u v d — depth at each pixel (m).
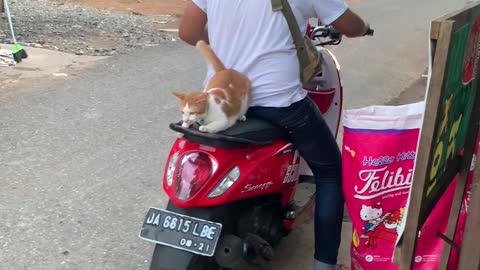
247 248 2.68
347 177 2.45
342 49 9.45
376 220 2.45
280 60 2.59
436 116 1.87
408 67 8.48
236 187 2.51
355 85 7.32
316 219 2.93
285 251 3.45
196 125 2.47
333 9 2.62
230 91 2.48
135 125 5.39
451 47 1.81
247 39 2.60
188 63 7.86
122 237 3.56
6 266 3.22
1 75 6.75
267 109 2.62
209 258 2.56
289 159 2.82
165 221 2.50
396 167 2.35
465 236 2.11
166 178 2.56
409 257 2.05
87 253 3.38
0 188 4.06
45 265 3.25
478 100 2.36
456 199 2.47
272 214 2.95
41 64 7.33
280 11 2.54
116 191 4.11
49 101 5.93
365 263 2.53
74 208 3.85
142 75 7.13
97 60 7.73
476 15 2.08
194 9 2.79
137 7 14.08
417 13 14.34
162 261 2.43
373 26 11.98
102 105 5.90
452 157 2.29
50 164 4.48
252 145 2.57
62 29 9.66
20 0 13.05
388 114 2.30
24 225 3.62
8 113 5.52
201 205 2.48
